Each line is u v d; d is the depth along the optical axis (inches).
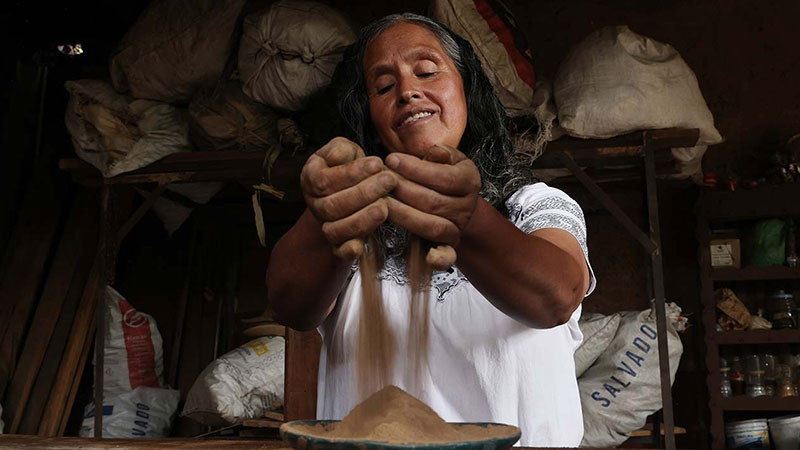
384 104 65.1
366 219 41.9
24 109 200.7
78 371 179.3
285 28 146.3
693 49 190.2
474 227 46.4
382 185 41.4
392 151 65.7
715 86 188.2
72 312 183.5
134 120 159.0
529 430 61.2
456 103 64.4
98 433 155.1
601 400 161.0
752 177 183.8
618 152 146.6
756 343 168.9
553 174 159.8
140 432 179.0
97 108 157.5
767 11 188.2
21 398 174.2
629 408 159.8
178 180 159.2
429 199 42.2
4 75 196.4
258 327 177.5
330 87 141.9
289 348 96.2
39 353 178.7
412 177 42.1
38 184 195.5
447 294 63.3
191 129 157.8
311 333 96.3
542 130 143.9
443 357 62.6
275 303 57.8
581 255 60.4
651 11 192.9
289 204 198.7
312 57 147.0
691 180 178.9
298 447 39.6
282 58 148.4
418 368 57.6
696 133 143.0
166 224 196.5
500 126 69.3
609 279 185.9
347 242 42.6
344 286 66.1
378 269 62.7
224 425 171.0
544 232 61.1
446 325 62.6
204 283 197.9
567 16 196.1
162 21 156.6
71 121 161.3
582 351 165.0
